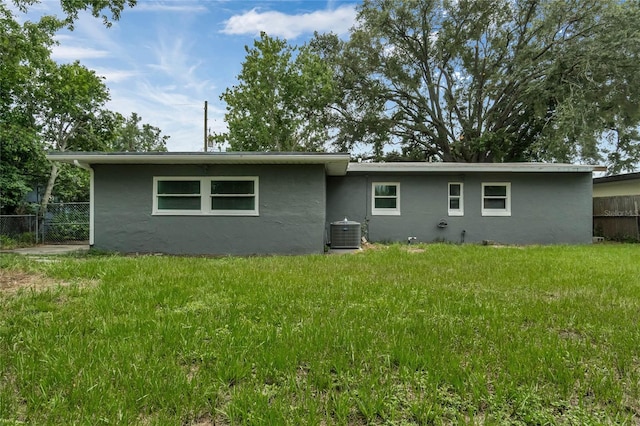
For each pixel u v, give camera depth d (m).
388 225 11.77
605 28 18.48
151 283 4.48
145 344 2.51
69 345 2.48
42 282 4.64
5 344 2.55
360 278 4.97
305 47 23.66
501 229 11.64
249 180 9.16
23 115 13.37
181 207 9.14
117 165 9.10
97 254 8.38
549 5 19.95
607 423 1.71
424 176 11.78
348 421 1.72
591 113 18.20
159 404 1.82
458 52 23.95
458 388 1.97
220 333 2.78
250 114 23.73
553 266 6.19
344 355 2.37
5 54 10.38
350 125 25.33
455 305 3.60
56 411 1.74
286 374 2.14
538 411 1.78
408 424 1.70
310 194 9.13
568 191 11.58
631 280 4.94
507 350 2.46
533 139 23.17
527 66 20.52
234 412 1.74
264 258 7.50
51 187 13.82
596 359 2.37
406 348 2.47
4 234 11.45
